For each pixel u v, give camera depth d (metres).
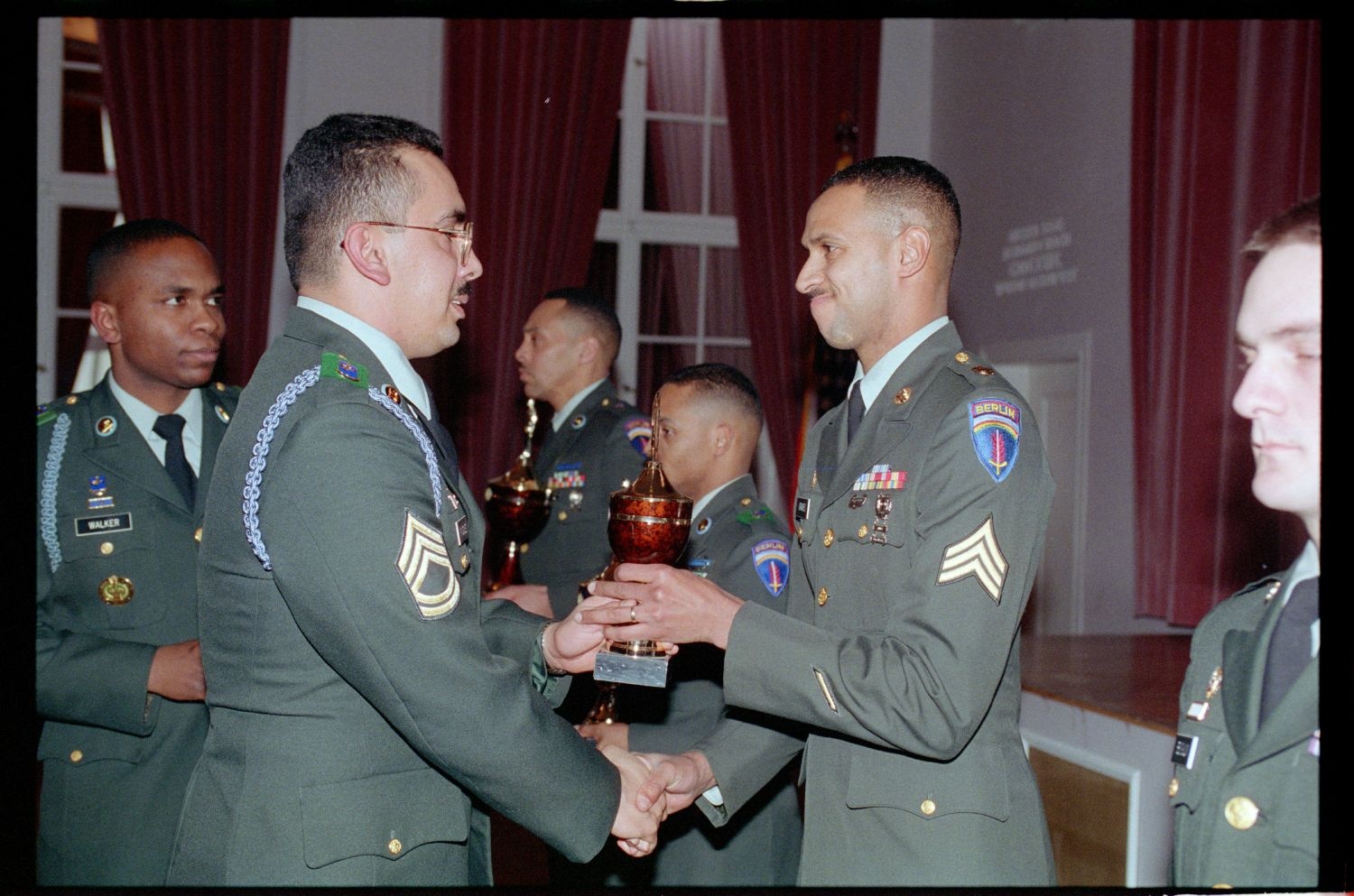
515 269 5.18
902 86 5.69
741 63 5.46
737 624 1.39
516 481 2.61
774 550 2.02
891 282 1.48
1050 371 4.88
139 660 1.74
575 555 2.75
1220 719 1.31
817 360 5.12
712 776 1.64
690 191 5.68
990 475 1.34
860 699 1.31
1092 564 4.44
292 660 1.29
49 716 1.77
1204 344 3.73
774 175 5.47
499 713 1.30
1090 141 4.51
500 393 5.14
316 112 5.03
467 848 1.40
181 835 1.32
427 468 1.32
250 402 1.33
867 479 1.45
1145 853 2.04
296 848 1.25
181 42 4.94
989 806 1.38
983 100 5.26
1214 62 3.71
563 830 1.36
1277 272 1.28
